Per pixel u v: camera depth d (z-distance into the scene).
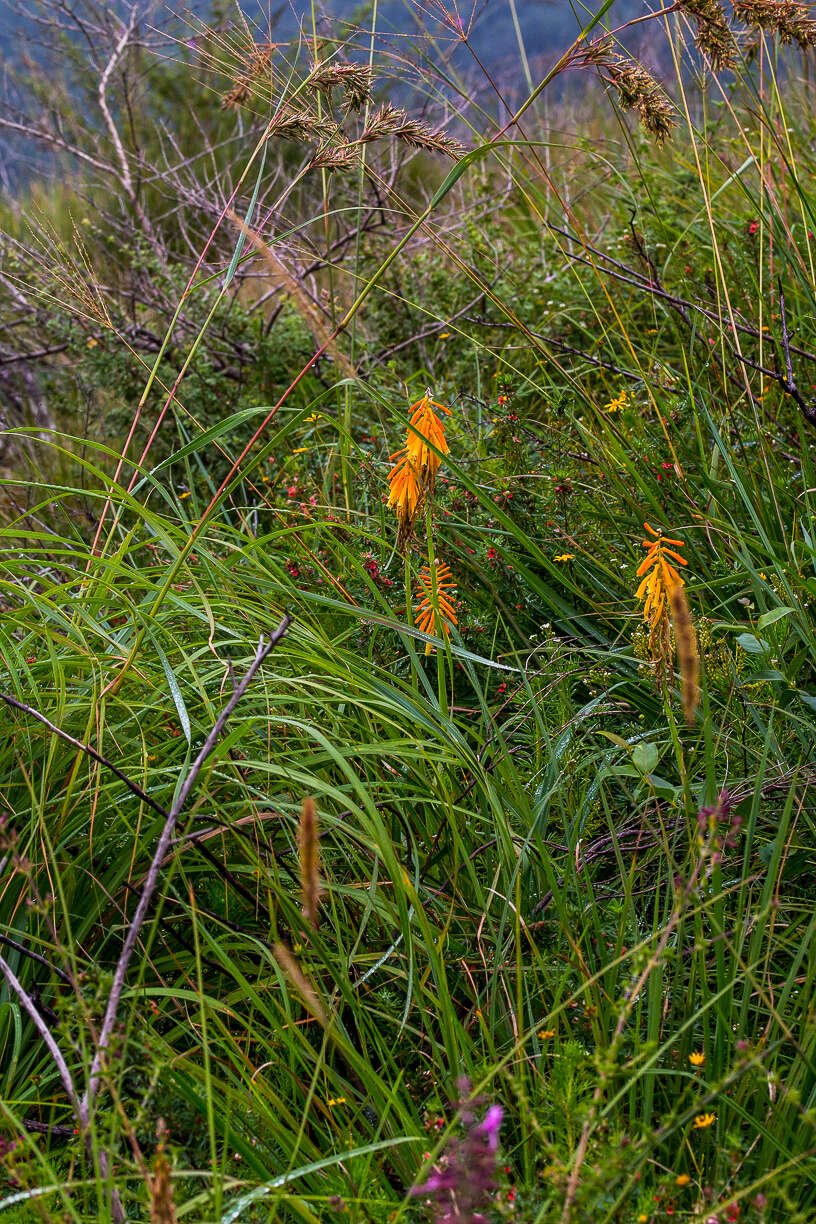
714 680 2.46
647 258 3.87
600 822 2.44
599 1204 1.50
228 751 2.23
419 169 6.60
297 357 4.63
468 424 3.82
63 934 2.05
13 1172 1.44
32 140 7.28
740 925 1.88
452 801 2.33
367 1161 1.68
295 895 2.12
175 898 2.21
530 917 2.13
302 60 2.96
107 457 4.64
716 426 3.39
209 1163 1.77
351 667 2.43
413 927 2.09
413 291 4.86
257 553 2.98
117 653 2.54
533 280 4.87
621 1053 1.83
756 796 2.03
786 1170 1.60
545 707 2.71
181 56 6.79
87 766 2.27
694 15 2.93
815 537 2.80
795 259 3.59
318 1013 1.59
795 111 5.40
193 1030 1.92
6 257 4.55
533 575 2.95
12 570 2.43
